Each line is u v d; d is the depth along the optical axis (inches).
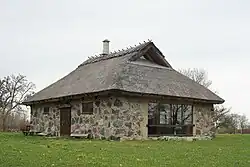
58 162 325.1
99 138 670.5
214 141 677.9
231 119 1675.7
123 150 444.8
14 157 350.0
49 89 893.8
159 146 515.8
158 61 856.9
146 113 690.8
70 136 733.3
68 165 311.4
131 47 856.3
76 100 743.1
